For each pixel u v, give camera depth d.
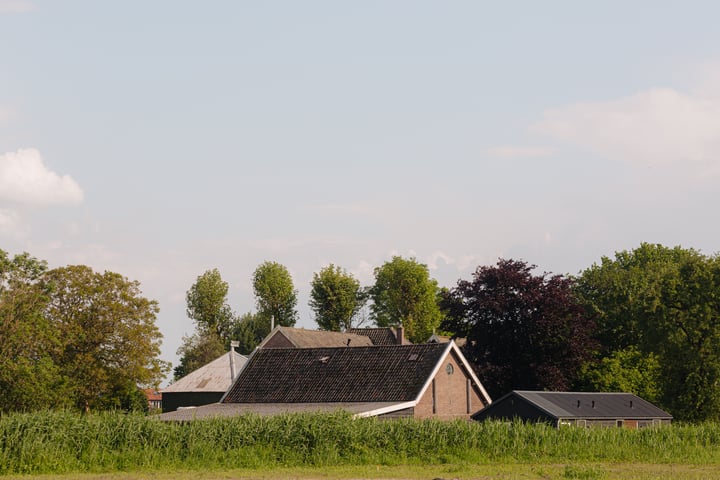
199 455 44.69
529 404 66.50
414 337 141.38
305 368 70.31
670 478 40.25
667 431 56.16
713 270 84.69
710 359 83.94
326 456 46.28
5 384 71.88
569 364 84.06
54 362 79.50
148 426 44.56
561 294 83.75
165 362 85.25
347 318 147.50
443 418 65.56
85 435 43.28
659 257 125.69
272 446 46.44
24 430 42.06
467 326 87.25
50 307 80.69
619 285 101.50
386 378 65.88
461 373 68.69
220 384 93.12
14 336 72.38
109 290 83.31
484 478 40.19
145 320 84.69
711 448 54.78
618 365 88.69
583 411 67.50
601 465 47.84
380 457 47.44
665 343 85.00
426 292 143.62
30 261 77.25
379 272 147.25
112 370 82.69
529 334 83.31
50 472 41.25
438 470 43.84
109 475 40.38
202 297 150.12
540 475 41.97
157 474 40.94
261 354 73.56
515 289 85.50
